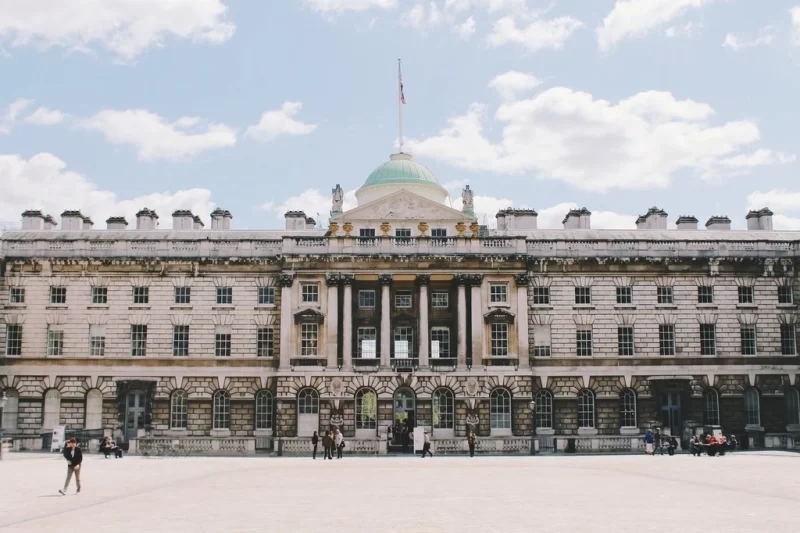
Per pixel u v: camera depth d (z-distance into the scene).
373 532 26.55
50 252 80.50
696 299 80.94
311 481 44.75
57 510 32.56
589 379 79.19
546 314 80.12
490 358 77.75
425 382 76.81
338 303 78.94
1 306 80.06
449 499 35.62
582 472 50.38
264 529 27.22
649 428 74.69
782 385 80.25
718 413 79.62
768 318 81.06
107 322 79.94
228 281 80.69
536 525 27.95
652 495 37.06
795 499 35.66
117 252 80.81
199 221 92.19
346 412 76.44
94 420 79.00
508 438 71.56
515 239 79.88
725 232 89.38
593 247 81.38
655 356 79.81
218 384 79.12
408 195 83.50
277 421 76.38
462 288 78.94
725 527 27.58
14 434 76.81
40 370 79.12
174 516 30.47
